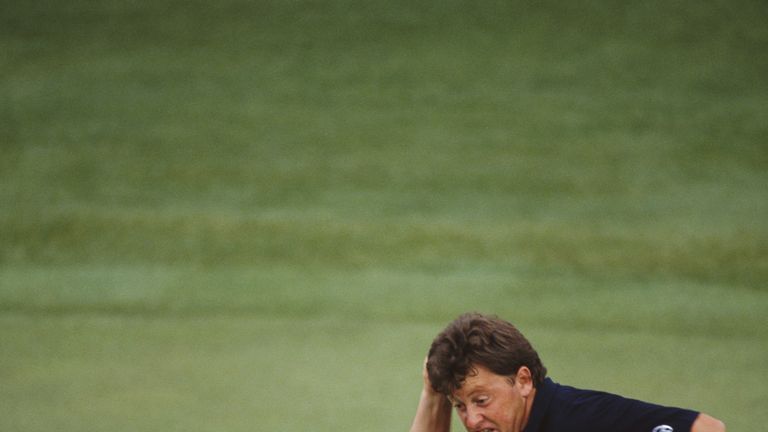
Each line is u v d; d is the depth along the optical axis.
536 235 40.81
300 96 56.38
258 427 21.41
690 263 37.56
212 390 24.12
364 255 38.66
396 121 53.75
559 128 53.00
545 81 57.66
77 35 63.09
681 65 58.97
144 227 41.41
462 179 47.84
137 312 32.00
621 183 47.69
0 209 43.75
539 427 10.94
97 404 23.06
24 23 64.38
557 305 33.00
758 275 36.25
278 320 31.09
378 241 40.16
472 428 10.90
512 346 10.79
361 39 61.78
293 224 42.09
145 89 57.38
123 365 26.31
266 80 58.09
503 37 61.75
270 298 33.69
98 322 30.72
